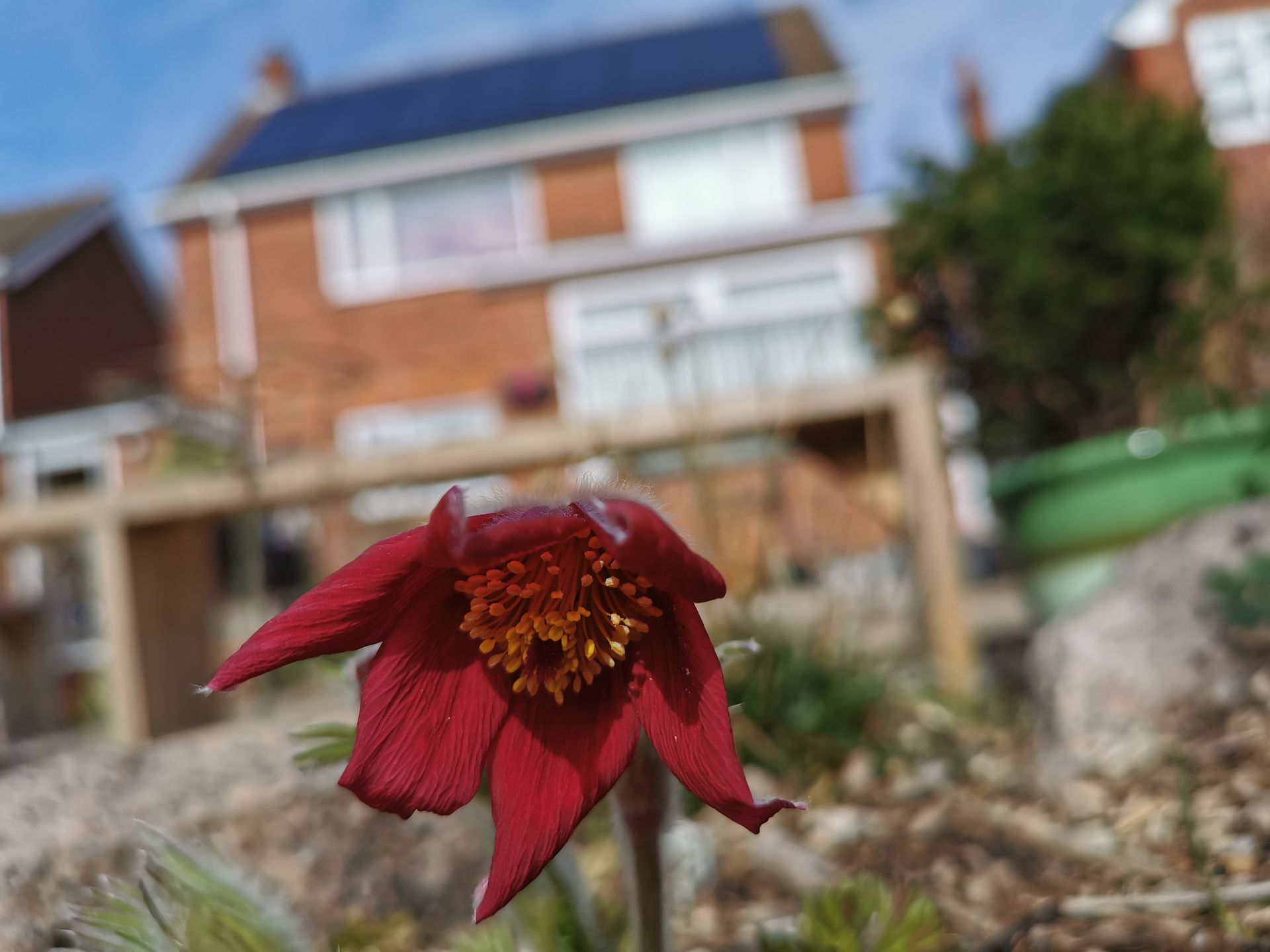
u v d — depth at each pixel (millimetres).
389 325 16078
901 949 1501
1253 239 6277
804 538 4332
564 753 1062
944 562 3424
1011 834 2219
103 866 1738
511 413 15422
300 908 1960
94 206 18328
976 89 17609
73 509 3732
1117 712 2527
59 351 17750
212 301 16359
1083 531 3957
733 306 15320
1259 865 1778
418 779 1048
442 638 1090
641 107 15805
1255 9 14789
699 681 1021
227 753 2322
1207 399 3969
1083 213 5387
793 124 15898
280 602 6148
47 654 6734
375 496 3979
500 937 1427
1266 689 2393
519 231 16281
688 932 1990
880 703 3125
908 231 6492
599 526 939
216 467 4312
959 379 6426
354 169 16094
